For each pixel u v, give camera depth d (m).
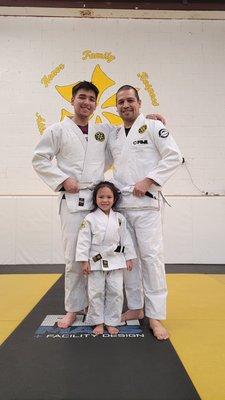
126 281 2.46
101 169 2.39
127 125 2.42
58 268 5.06
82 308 2.35
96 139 2.38
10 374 1.61
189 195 5.79
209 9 5.88
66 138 2.31
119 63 5.96
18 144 5.87
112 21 6.00
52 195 5.74
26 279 4.16
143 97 5.93
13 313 2.66
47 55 5.96
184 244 5.58
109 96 5.88
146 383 1.52
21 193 5.82
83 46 5.98
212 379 1.56
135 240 2.38
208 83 5.97
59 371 1.64
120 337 2.10
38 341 2.03
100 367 1.68
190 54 6.00
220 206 5.62
